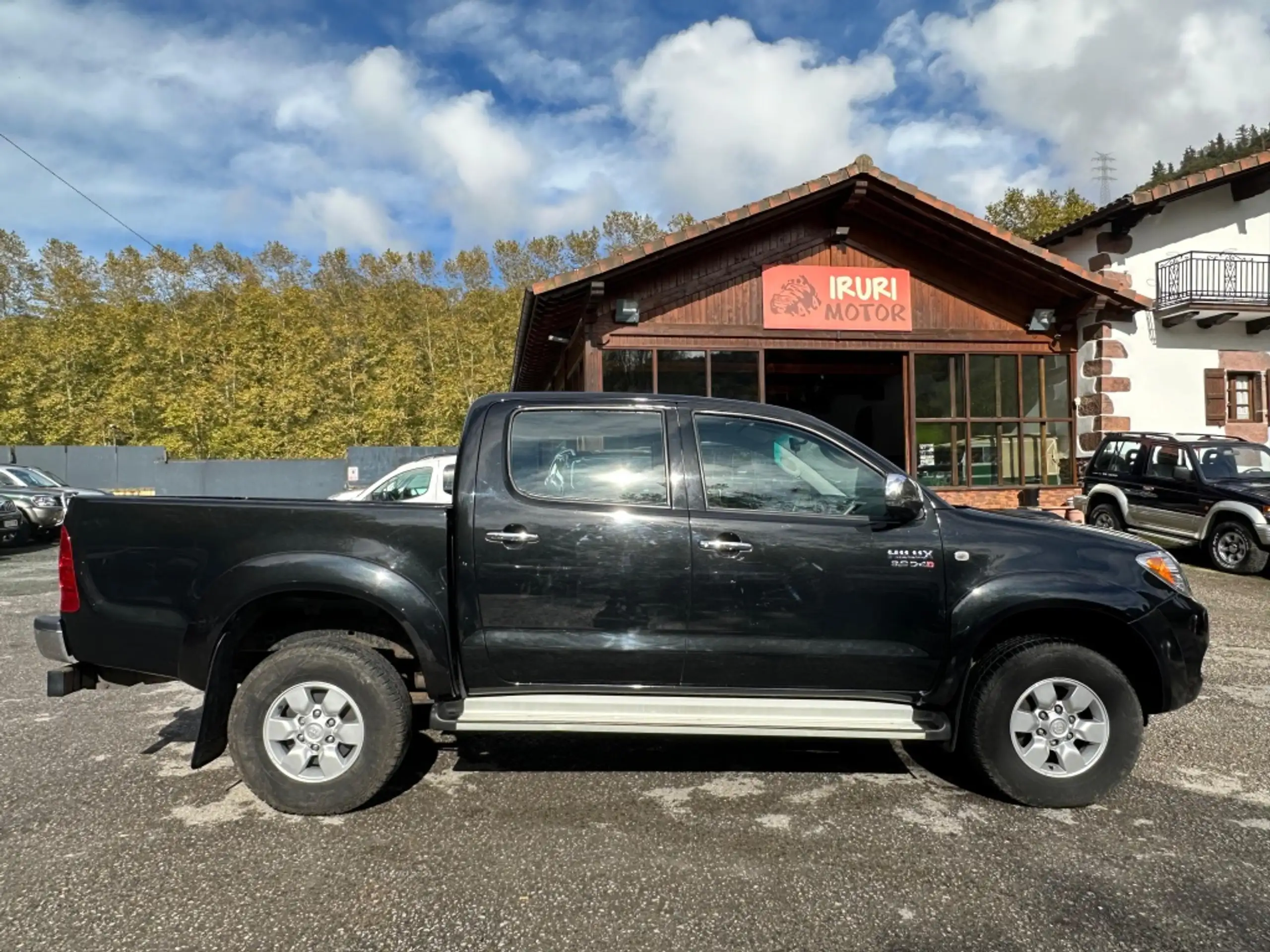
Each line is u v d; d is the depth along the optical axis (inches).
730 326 468.1
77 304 1258.0
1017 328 501.0
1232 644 254.8
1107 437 470.6
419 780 151.5
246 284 1390.3
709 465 143.9
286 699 135.4
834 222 473.4
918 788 147.7
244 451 1086.4
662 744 170.9
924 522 141.4
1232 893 110.5
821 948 98.3
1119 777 137.1
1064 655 137.3
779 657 138.5
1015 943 99.0
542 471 142.7
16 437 1098.7
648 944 99.1
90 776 153.3
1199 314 513.7
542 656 138.3
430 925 103.3
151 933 101.5
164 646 135.8
